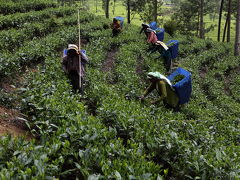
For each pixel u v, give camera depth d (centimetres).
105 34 1861
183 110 920
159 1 3434
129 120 578
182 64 1753
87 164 386
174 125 659
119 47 1731
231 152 517
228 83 1881
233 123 974
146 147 528
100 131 493
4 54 961
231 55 2580
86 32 1812
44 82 801
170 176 487
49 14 2197
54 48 1380
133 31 2255
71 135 455
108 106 658
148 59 1462
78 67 803
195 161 439
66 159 427
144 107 745
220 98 1377
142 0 3403
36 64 1137
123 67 1262
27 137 547
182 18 4566
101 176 354
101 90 839
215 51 2402
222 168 443
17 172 343
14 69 920
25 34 1483
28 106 629
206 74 1859
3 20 1656
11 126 575
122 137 588
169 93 855
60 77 883
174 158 489
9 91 797
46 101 589
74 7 2714
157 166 404
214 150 530
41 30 1667
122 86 977
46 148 401
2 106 662
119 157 417
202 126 705
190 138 619
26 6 2319
